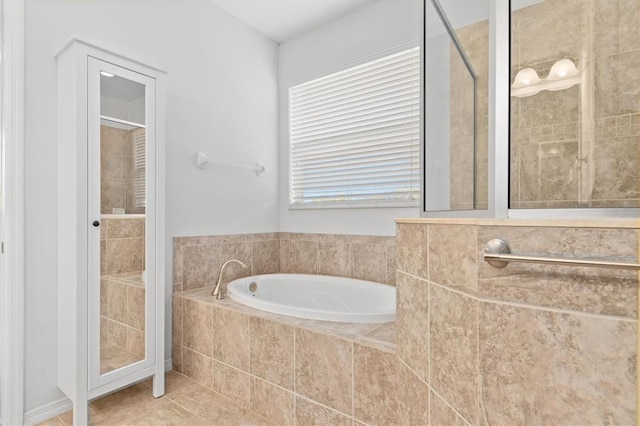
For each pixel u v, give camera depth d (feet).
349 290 8.38
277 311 6.07
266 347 5.79
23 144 5.42
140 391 6.56
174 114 7.69
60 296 5.73
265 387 5.78
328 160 9.59
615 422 2.31
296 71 10.17
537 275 2.65
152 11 7.31
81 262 5.32
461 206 4.19
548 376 2.60
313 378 5.20
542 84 3.79
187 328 7.19
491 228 2.89
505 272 2.80
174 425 5.49
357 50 8.91
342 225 9.15
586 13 4.08
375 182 8.70
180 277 7.74
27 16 5.52
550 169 3.66
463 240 3.15
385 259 8.30
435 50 4.97
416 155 8.03
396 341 4.41
